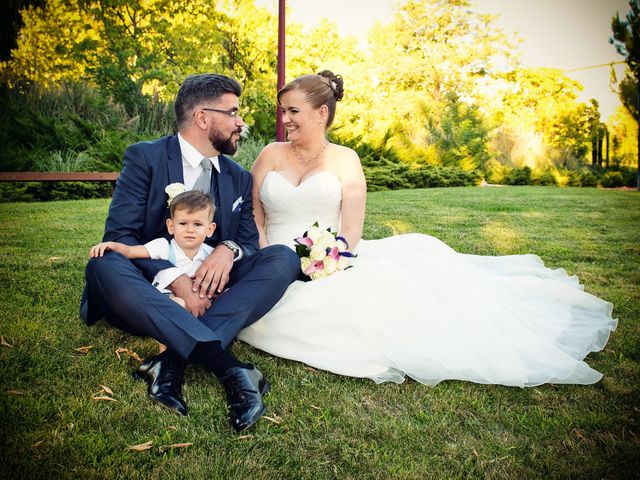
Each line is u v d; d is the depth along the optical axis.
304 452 1.74
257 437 1.82
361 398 2.14
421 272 2.77
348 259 2.87
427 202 8.32
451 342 2.37
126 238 2.57
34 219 5.91
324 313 2.42
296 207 3.10
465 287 2.70
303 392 2.17
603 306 3.11
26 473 1.56
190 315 2.12
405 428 1.91
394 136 12.59
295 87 3.01
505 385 2.29
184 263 2.60
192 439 1.79
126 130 9.90
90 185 8.47
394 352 2.31
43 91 9.73
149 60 10.92
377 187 10.75
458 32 15.31
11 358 2.31
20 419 1.84
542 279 3.31
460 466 1.70
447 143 12.91
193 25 11.33
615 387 2.27
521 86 15.04
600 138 13.87
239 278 2.53
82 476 1.56
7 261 3.97
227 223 2.81
